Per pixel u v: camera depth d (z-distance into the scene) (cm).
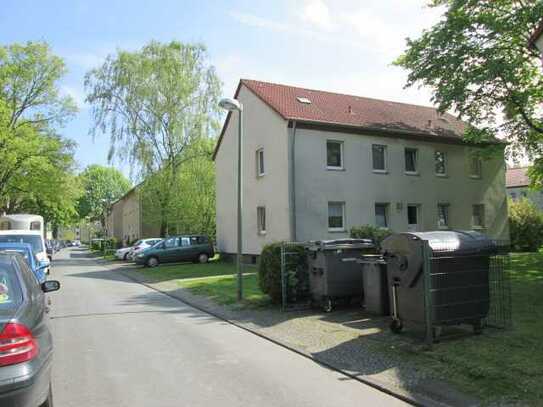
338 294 1020
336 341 770
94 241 7662
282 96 2372
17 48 3938
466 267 724
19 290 470
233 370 638
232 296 1308
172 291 1552
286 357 705
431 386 537
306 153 2119
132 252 3406
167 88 3350
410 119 2628
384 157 2375
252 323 962
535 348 648
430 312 689
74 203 4738
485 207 2727
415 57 1891
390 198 2345
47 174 4000
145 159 3288
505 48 1752
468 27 1781
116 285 1831
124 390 561
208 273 2091
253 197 2375
